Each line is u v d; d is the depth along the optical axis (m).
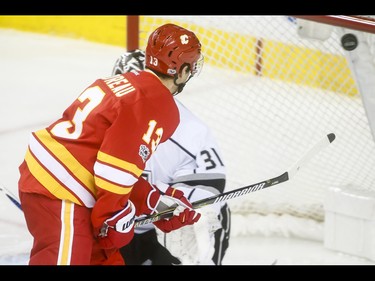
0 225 12.33
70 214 7.71
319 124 14.79
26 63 25.36
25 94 21.72
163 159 9.28
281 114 16.33
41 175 7.81
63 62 25.69
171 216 8.61
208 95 17.48
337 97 15.17
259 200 13.15
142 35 13.04
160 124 7.73
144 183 8.49
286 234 12.50
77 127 7.86
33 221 7.90
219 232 9.59
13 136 17.59
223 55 15.40
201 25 14.90
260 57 15.98
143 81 7.89
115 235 7.80
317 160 13.96
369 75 10.37
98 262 8.23
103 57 26.58
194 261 9.38
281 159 14.48
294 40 15.33
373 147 12.94
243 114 16.44
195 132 9.23
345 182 12.83
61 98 21.52
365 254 11.45
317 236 12.43
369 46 10.29
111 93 7.80
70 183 7.73
